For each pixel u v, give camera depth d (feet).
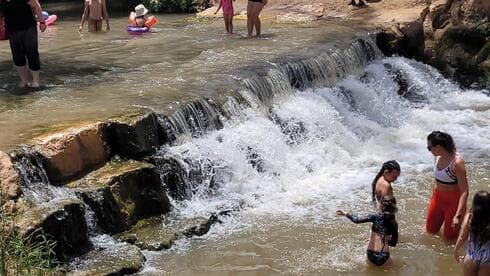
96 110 29.63
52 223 21.83
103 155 26.78
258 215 27.66
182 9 70.64
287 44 45.85
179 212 27.14
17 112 29.81
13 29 34.14
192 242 25.00
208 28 55.57
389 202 23.08
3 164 22.62
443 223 25.35
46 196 23.44
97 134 26.63
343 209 28.27
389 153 36.09
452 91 49.19
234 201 28.66
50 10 74.69
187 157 28.63
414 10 55.52
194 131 30.89
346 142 36.52
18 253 19.62
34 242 20.99
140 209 26.13
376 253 23.00
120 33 54.85
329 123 37.01
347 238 25.43
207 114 31.83
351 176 32.48
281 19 57.62
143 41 49.62
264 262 23.54
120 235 24.66
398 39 51.96
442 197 24.81
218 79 35.58
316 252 24.31
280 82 37.96
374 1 59.82
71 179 25.16
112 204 24.77
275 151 32.55
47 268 20.12
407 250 24.44
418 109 45.34
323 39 47.44
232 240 25.26
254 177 30.78
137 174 26.09
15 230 20.79
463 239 20.08
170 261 23.40
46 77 37.70
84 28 58.75
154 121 28.66
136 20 54.44
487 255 18.92
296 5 60.34
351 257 23.90
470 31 51.78
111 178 25.21
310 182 31.50
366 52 48.67
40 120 28.17
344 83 43.57
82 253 23.03
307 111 37.04
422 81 48.57
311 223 26.84
